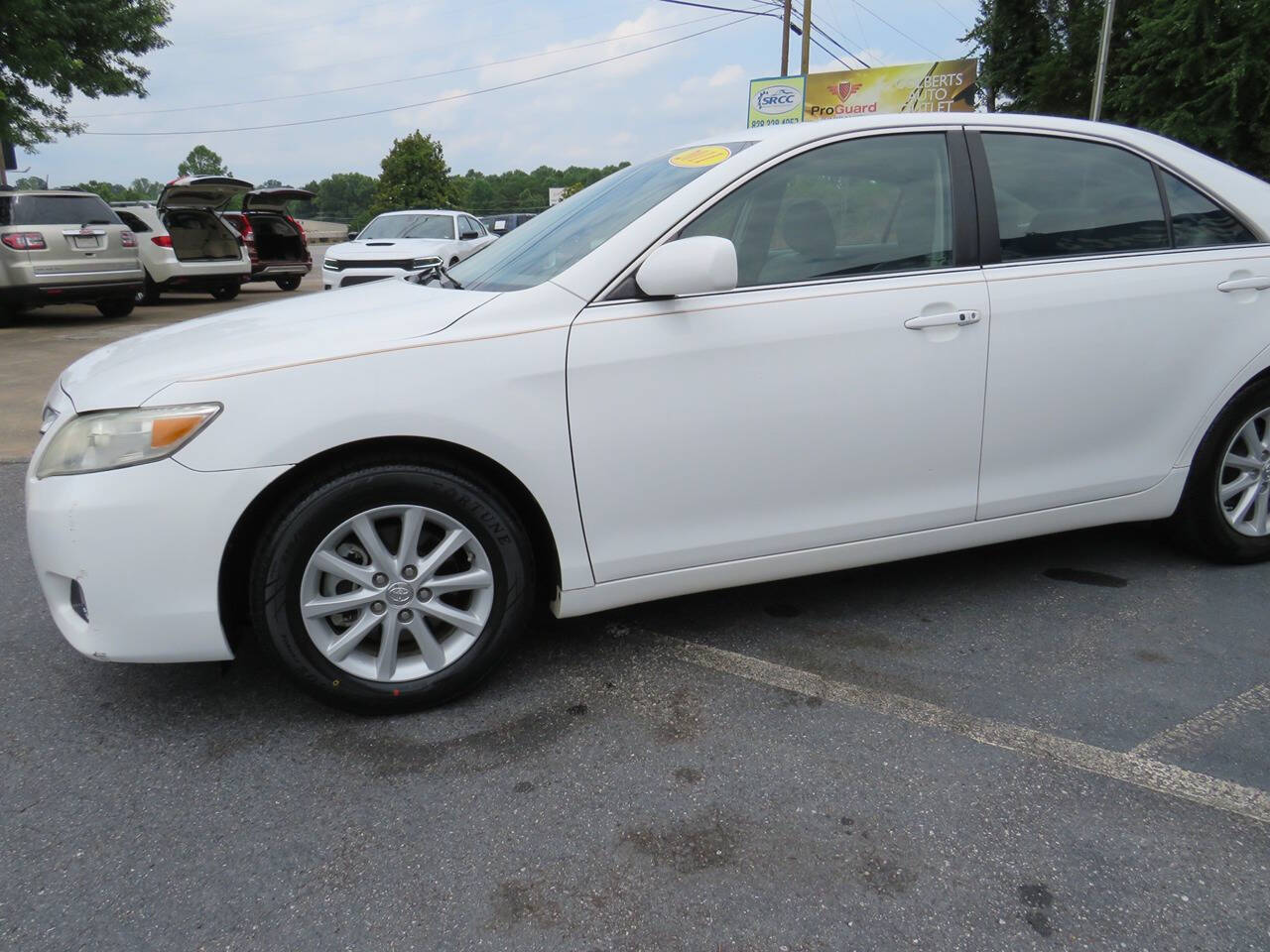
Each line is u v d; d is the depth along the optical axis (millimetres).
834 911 1790
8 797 2178
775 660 2816
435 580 2457
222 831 2053
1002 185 2961
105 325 11555
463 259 3402
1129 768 2250
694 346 2525
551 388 2418
